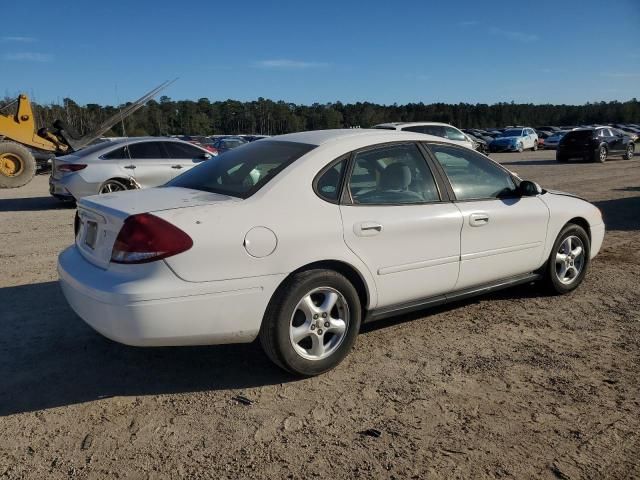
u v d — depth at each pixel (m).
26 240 8.36
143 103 15.80
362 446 3.00
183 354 4.18
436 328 4.67
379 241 3.95
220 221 3.41
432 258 4.26
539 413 3.33
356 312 3.87
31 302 5.34
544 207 5.09
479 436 3.09
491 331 4.60
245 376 3.83
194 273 3.31
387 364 3.99
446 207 4.36
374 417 3.29
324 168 3.88
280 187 3.70
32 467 2.83
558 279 5.39
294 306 3.60
